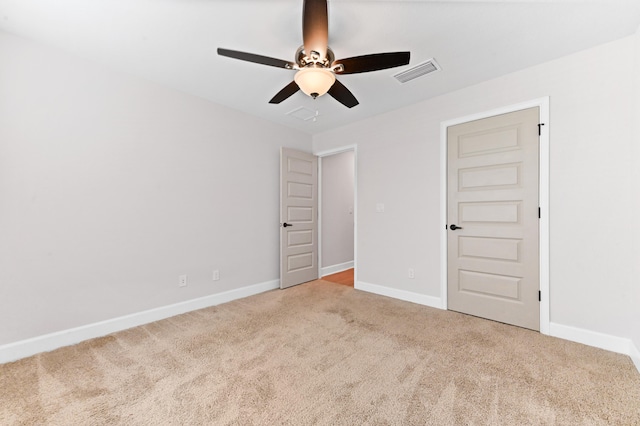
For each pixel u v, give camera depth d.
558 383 1.66
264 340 2.24
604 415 1.40
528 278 2.44
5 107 1.95
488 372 1.78
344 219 5.13
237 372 1.79
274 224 3.86
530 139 2.42
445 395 1.56
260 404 1.49
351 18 1.78
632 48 1.98
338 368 1.83
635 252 1.92
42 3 1.65
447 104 2.93
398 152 3.36
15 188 1.99
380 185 3.54
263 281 3.70
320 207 4.48
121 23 1.85
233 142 3.37
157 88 2.72
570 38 2.00
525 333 2.35
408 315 2.79
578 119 2.19
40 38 2.02
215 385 1.66
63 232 2.19
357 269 3.80
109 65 2.39
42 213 2.10
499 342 2.19
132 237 2.55
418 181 3.18
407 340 2.24
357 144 3.82
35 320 2.06
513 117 2.51
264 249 3.72
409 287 3.26
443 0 1.63
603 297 2.09
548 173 2.32
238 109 3.38
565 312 2.25
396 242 3.38
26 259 2.03
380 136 3.54
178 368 1.84
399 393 1.58
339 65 1.80
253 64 2.37
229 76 2.57
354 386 1.65
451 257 2.92
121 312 2.48
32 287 2.05
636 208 1.90
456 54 2.20
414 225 3.21
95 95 2.34
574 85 2.21
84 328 2.28
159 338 2.29
